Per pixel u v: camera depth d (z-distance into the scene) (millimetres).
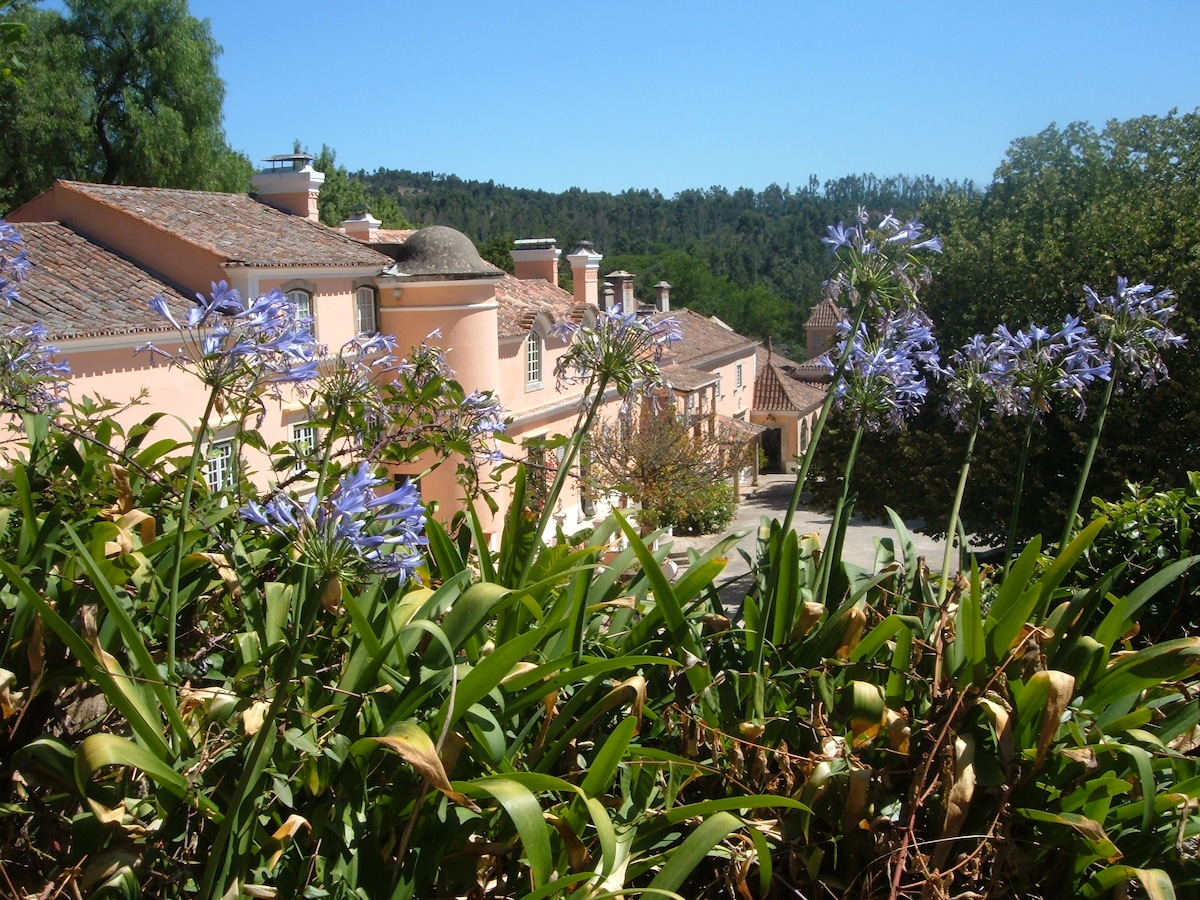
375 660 2438
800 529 27641
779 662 3111
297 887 2287
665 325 3027
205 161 33250
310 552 2084
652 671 3137
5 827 2596
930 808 2734
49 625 2119
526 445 4301
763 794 2658
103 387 13648
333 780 2414
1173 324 16203
